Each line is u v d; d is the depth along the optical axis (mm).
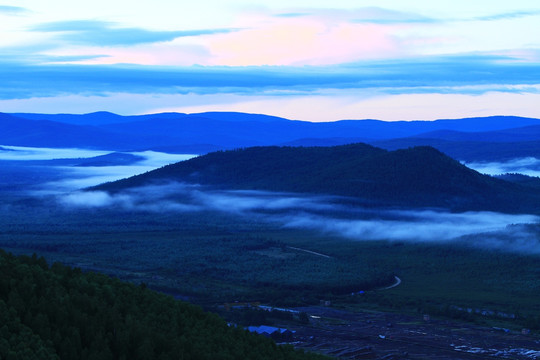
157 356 130375
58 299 137375
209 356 133875
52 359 118188
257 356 144750
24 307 131375
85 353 124500
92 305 140125
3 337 119688
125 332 131125
